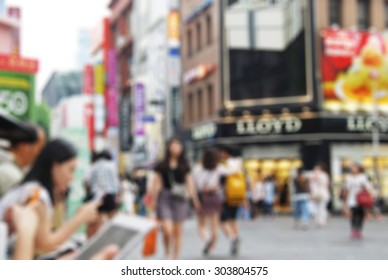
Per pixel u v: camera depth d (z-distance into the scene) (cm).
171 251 1268
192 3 4419
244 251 1408
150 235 526
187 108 4481
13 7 2045
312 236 1880
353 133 3528
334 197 3481
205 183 1283
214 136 3756
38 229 380
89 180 1169
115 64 5903
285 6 3716
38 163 418
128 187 1942
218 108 3872
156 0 5259
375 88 3641
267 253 1353
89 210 413
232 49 3797
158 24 5206
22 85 1274
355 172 1795
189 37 4531
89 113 5578
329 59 3606
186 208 1122
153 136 5372
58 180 422
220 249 1453
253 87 3712
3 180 487
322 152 3519
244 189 1310
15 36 1945
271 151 3650
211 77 4022
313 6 3631
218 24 3875
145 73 5728
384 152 3631
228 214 1309
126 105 5966
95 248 362
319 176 2327
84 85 5672
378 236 1859
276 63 3691
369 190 1772
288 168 3612
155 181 1116
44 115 2695
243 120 3669
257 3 3759
